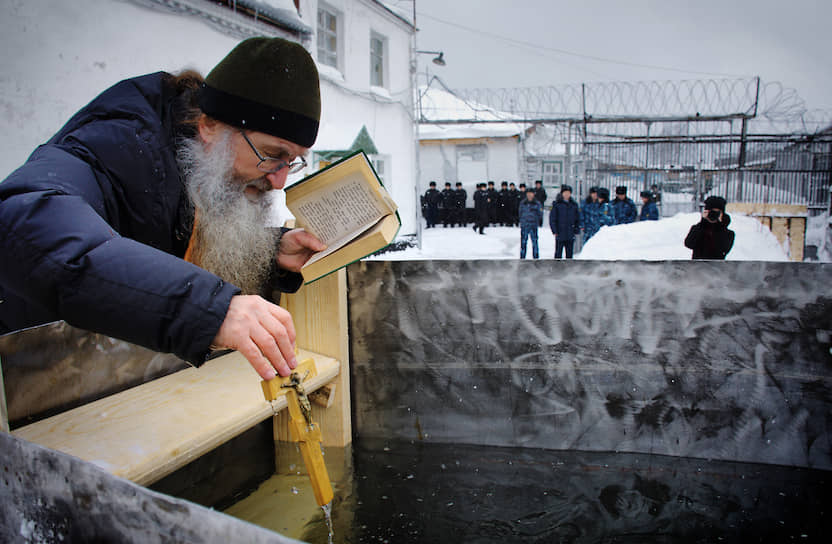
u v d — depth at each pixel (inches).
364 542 41.5
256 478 52.5
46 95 172.9
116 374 46.0
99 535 20.1
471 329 58.2
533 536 42.4
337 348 57.1
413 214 490.6
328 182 47.2
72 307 26.9
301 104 41.9
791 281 51.3
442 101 816.9
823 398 51.6
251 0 248.4
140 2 202.2
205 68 233.0
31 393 39.5
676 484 50.4
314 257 46.4
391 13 434.6
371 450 58.2
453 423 59.4
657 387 55.3
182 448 36.8
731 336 53.2
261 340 28.9
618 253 247.3
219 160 42.1
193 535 17.1
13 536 23.9
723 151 513.3
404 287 58.4
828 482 50.4
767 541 42.1
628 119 525.3
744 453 54.1
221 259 45.8
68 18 177.9
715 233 197.5
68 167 34.0
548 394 57.5
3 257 27.4
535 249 423.8
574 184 577.3
